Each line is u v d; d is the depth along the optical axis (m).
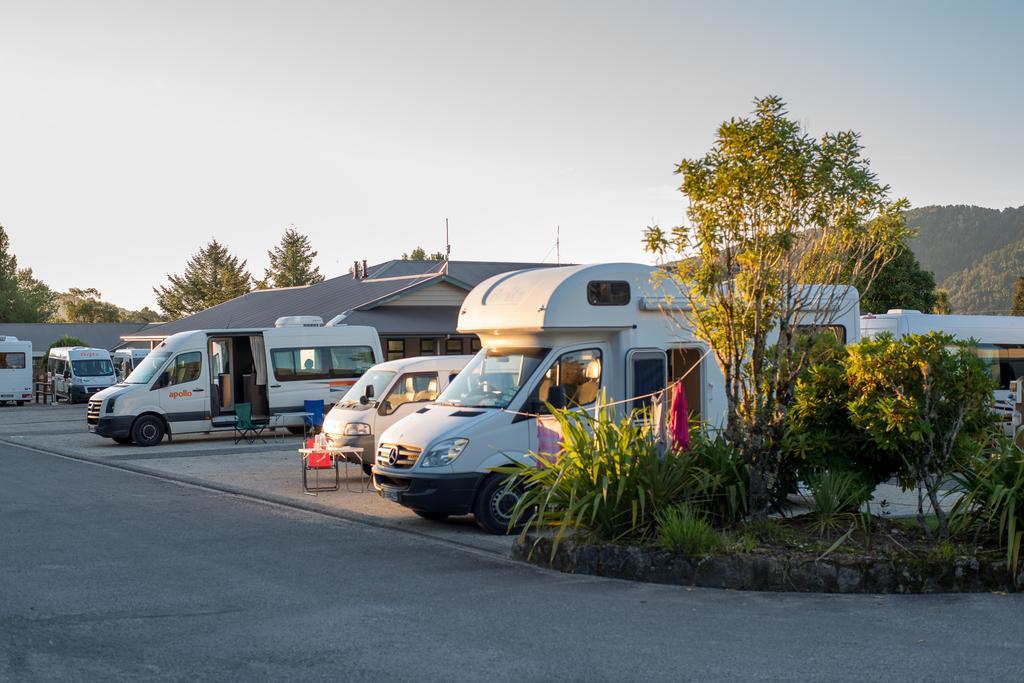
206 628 7.11
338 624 7.21
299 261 97.44
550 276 12.16
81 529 11.59
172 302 101.12
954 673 5.92
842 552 8.46
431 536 11.10
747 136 8.79
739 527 9.22
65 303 149.00
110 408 22.84
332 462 15.52
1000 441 9.32
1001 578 8.21
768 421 9.26
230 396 25.23
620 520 9.27
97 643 6.73
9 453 22.09
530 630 7.01
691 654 6.38
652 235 9.34
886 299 37.09
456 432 11.23
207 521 12.20
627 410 12.16
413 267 41.09
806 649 6.47
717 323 9.33
